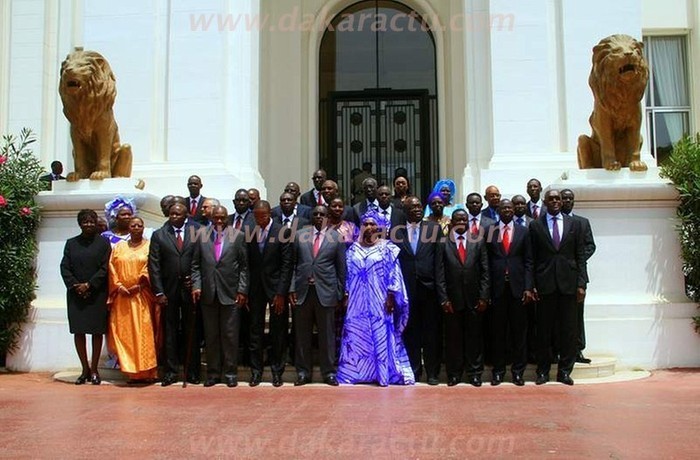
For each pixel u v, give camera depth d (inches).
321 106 494.3
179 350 283.4
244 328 293.0
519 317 271.7
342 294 277.6
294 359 279.3
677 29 472.7
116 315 276.1
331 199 309.1
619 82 314.3
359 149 490.0
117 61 395.5
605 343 310.2
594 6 385.1
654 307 312.5
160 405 223.8
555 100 383.2
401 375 273.4
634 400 230.7
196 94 387.9
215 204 304.2
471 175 387.9
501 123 380.8
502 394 245.6
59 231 332.2
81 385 274.5
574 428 185.8
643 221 323.0
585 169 332.8
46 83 467.5
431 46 494.0
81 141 339.6
